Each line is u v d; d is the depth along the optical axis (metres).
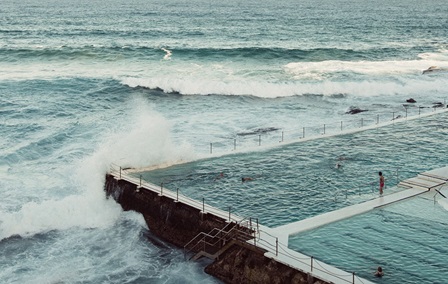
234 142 28.98
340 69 52.66
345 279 14.17
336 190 21.44
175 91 43.19
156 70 50.22
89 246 19.36
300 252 15.88
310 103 41.06
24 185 24.03
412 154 26.52
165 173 23.47
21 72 48.56
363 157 26.03
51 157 27.72
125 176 22.66
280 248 16.06
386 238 16.94
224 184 22.14
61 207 21.36
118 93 42.31
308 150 27.31
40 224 20.67
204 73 49.41
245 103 40.59
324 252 15.91
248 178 22.80
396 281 14.27
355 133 30.98
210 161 25.45
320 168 24.31
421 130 31.45
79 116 35.78
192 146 28.89
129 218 21.33
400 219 18.47
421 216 18.75
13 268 17.80
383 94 44.44
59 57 55.66
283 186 21.92
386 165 24.70
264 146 28.02
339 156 26.19
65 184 24.06
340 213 18.86
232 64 54.06
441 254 15.88
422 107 39.22
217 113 37.28
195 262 18.02
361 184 22.12
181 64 53.28
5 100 38.81
